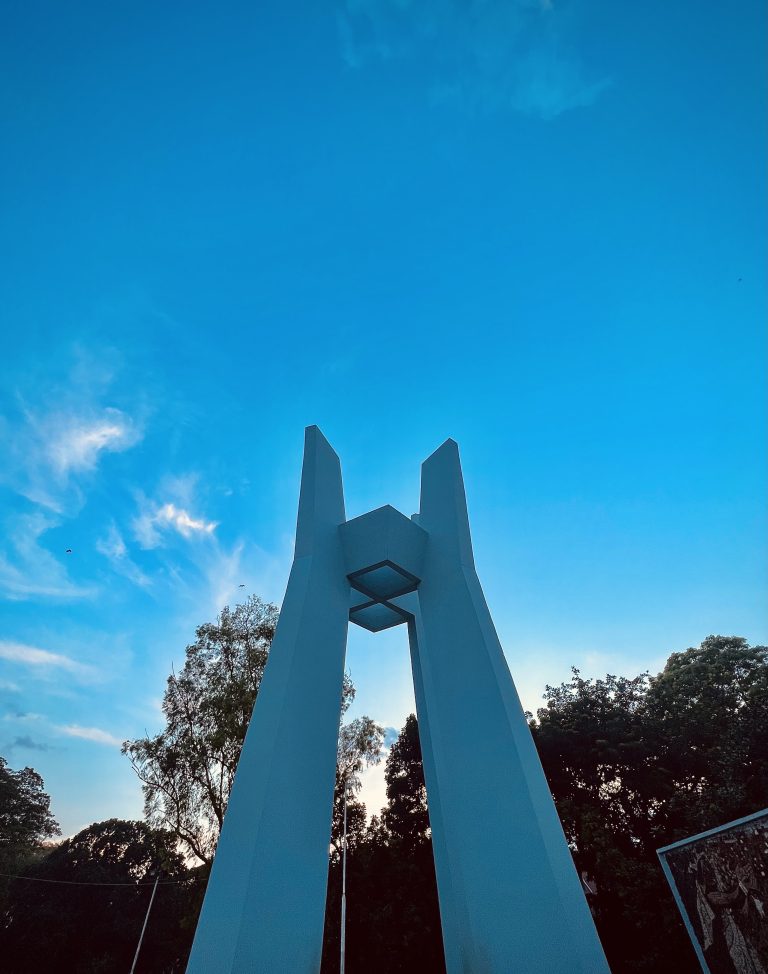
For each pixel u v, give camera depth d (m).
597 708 25.44
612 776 23.62
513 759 8.56
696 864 10.22
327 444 12.78
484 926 7.75
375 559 11.08
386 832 25.78
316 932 7.63
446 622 10.60
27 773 38.59
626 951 20.52
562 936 7.11
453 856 10.00
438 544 11.67
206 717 20.98
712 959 9.70
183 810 19.80
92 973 31.19
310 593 10.21
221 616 23.44
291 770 8.27
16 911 32.06
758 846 8.95
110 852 36.16
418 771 26.66
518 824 8.09
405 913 22.44
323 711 9.38
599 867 20.27
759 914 8.82
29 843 35.88
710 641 25.78
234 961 6.46
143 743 20.81
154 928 33.44
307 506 11.46
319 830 8.34
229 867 7.28
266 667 9.30
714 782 22.14
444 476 12.46
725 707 23.11
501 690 9.28
